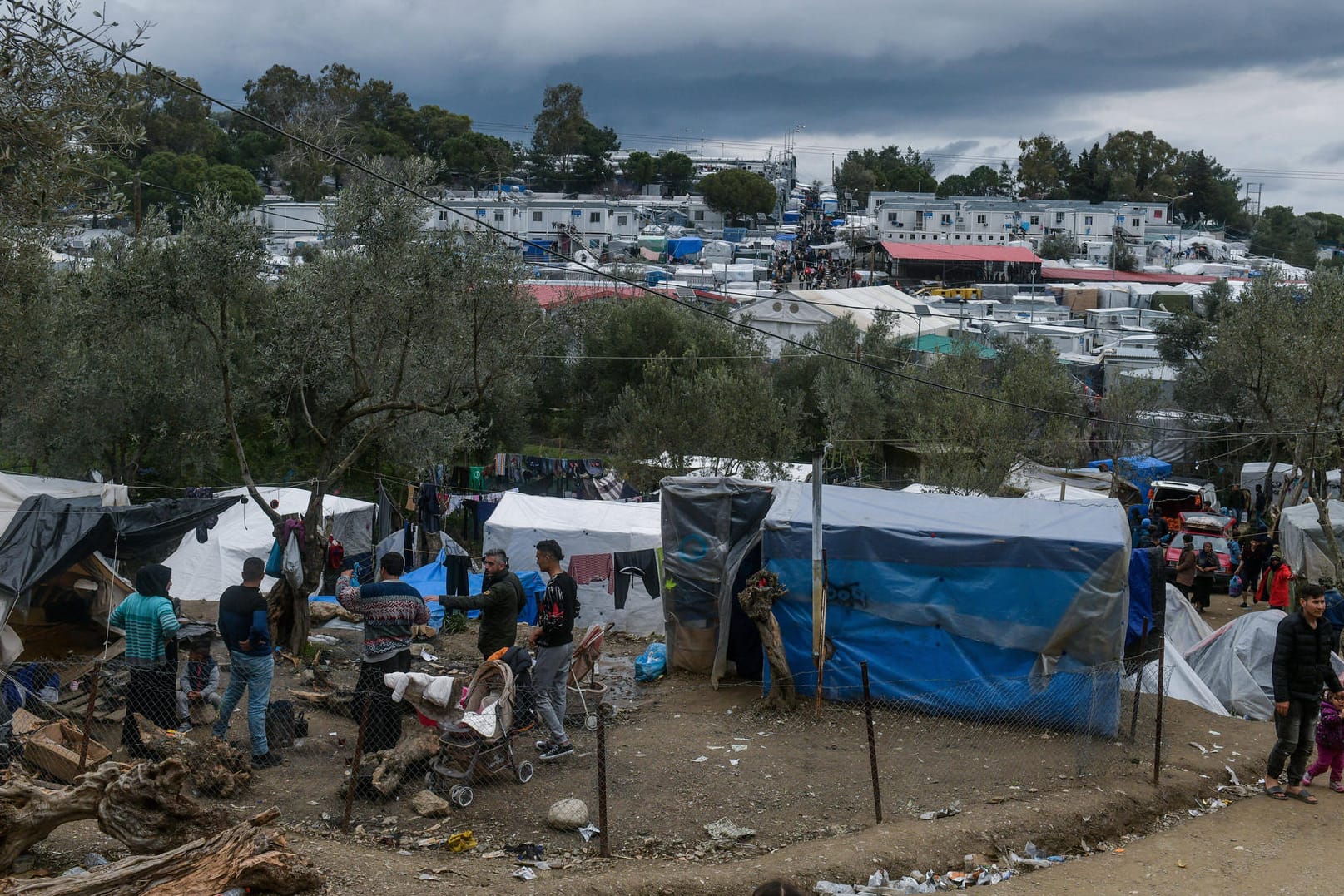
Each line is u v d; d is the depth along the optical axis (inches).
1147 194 6289.4
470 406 540.7
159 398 789.2
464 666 498.3
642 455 1101.1
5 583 384.8
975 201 4704.7
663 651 510.3
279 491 783.7
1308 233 5979.3
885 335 1777.8
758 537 469.1
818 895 270.1
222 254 483.5
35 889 223.5
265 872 243.3
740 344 1616.6
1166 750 399.9
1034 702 412.5
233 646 341.7
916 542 433.1
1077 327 2425.0
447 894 251.6
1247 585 1007.6
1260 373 1008.9
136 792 253.1
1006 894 279.4
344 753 363.3
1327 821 345.1
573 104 6240.2
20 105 311.3
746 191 5275.6
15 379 623.8
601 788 290.8
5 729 325.4
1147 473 1437.0
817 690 439.2
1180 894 283.7
